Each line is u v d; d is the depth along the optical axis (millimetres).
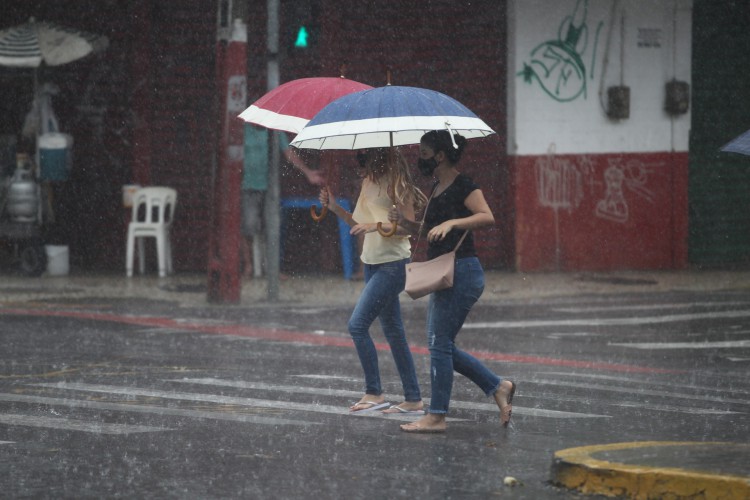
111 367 30297
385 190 23500
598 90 56906
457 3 55719
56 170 53500
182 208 55938
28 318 40781
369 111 21438
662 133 58125
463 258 21422
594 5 56594
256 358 32344
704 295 48938
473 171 56438
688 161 58812
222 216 45594
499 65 55844
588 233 56969
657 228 58125
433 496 16719
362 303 23750
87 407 24094
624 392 27141
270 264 46688
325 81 24438
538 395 26578
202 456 19344
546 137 56094
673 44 57938
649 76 57719
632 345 35938
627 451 18031
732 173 60219
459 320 21547
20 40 52531
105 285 50656
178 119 55969
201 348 34281
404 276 23734
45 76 55375
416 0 55719
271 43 45281
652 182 58000
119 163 56094
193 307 44500
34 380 27922
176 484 17375
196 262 56094
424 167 21609
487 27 55750
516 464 18875
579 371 30797
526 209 55875
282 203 54031
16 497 16562
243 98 45344
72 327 38656
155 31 55750
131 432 21328
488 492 16953
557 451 18172
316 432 21547
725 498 15859
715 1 59219
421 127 21203
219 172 45625
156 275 54750
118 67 55938
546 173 56125
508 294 49000
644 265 58062
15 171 53625
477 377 22188
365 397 24141
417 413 23719
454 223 20891
